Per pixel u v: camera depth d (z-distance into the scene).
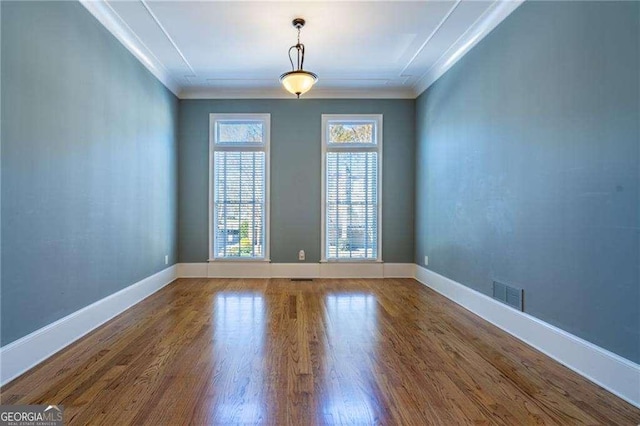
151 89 4.28
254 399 1.90
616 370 2.00
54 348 2.50
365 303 3.91
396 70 4.56
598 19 2.12
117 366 2.29
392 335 2.90
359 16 3.24
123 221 3.59
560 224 2.43
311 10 3.14
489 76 3.31
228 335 2.87
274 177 5.34
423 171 5.04
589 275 2.19
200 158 5.32
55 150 2.54
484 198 3.40
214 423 1.69
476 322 3.26
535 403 1.89
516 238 2.90
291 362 2.36
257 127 5.33
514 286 2.93
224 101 5.31
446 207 4.27
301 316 3.41
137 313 3.48
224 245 5.33
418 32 3.53
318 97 5.34
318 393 1.97
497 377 2.18
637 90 1.90
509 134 3.00
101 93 3.16
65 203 2.65
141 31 3.49
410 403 1.88
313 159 5.36
